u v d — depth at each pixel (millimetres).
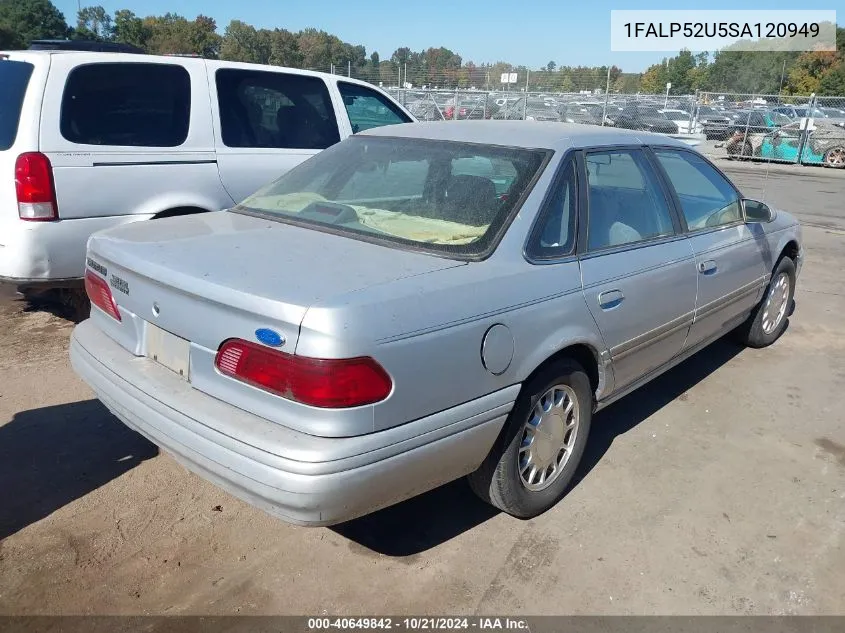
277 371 2225
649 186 3754
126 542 2879
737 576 2854
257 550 2877
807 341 5738
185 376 2555
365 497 2279
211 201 5242
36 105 4359
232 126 5395
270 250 2762
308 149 5895
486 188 3068
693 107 24109
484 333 2549
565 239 3068
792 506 3365
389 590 2688
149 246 2846
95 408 3990
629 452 3812
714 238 4168
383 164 3447
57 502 3121
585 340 3035
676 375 4914
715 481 3557
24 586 2602
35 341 4930
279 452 2193
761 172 20156
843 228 11125
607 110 24453
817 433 4129
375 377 2221
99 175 4590
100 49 5625
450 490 3383
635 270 3363
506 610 2611
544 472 3139
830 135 21875
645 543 3035
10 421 3799
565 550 2967
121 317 2865
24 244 4363
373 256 2695
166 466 3445
